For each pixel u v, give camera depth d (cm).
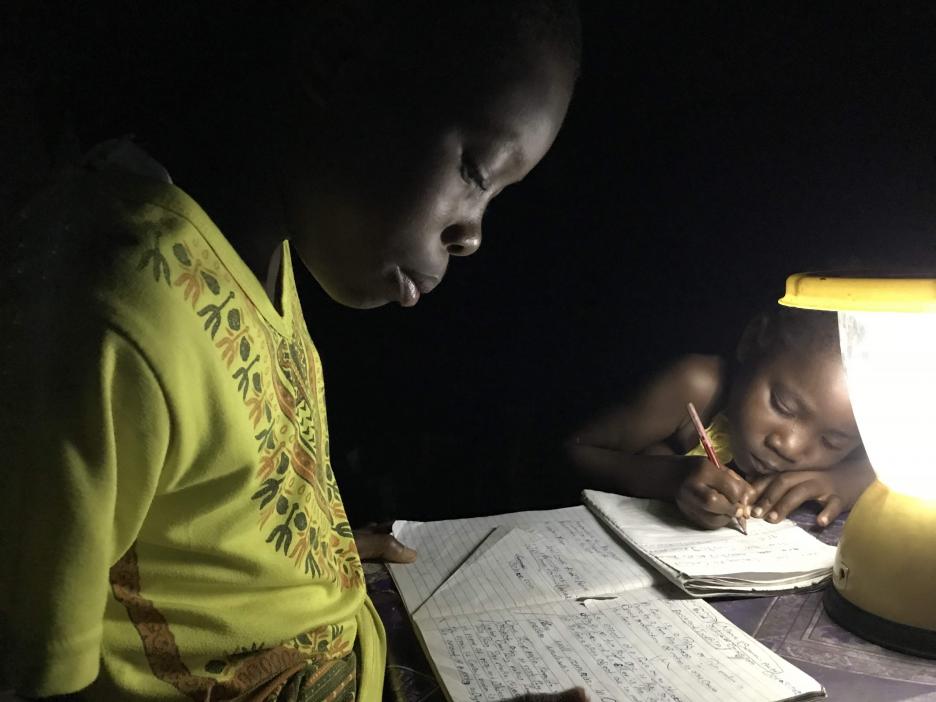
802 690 57
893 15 115
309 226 51
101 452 40
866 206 125
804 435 98
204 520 49
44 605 40
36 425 40
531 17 46
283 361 56
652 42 134
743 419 103
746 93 132
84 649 42
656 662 61
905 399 62
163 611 50
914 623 62
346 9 47
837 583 69
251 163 53
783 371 99
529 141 48
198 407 45
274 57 51
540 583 75
